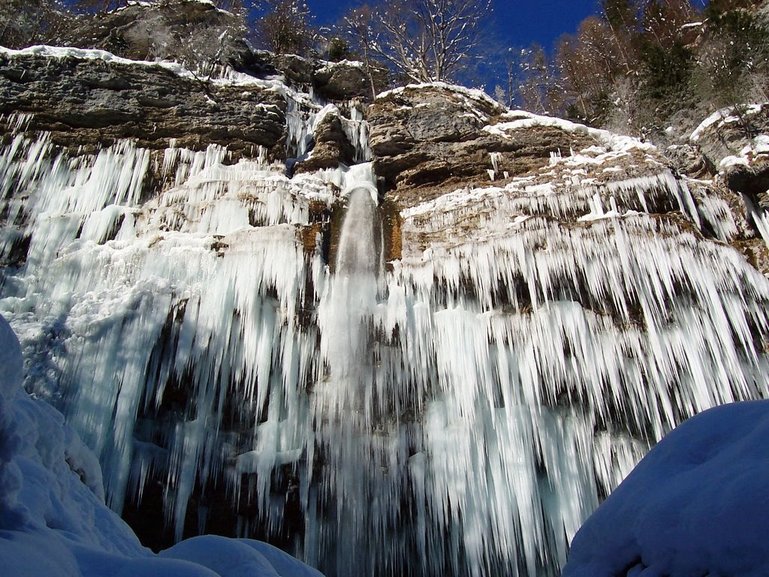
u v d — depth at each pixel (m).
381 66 23.02
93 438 7.63
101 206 10.26
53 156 10.62
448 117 11.90
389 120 11.96
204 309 8.64
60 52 11.47
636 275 8.84
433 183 11.17
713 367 8.38
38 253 9.47
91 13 20.08
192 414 8.24
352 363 8.62
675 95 17.80
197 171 10.89
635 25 24.16
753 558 2.27
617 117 19.19
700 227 9.73
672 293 8.75
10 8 16.97
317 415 8.34
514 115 12.25
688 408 8.26
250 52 17.33
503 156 11.27
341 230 10.03
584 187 9.89
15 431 2.86
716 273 8.88
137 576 2.86
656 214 9.34
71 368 7.98
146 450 7.95
